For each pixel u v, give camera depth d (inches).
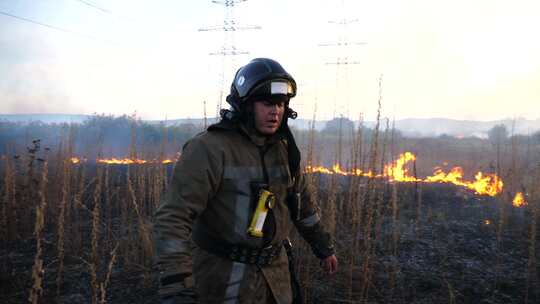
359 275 178.9
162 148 260.5
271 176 74.4
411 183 372.2
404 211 292.8
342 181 273.4
